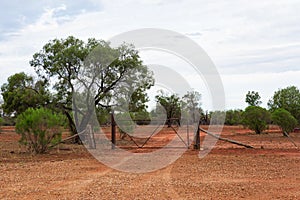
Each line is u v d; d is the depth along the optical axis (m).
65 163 14.91
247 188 9.66
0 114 42.81
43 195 9.12
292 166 13.26
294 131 33.66
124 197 8.86
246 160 14.91
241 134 31.66
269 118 31.84
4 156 17.52
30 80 27.41
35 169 13.30
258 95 49.44
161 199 8.65
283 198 8.62
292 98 38.69
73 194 9.21
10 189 9.81
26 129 18.66
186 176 11.55
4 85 27.77
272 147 20.12
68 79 25.55
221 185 10.06
